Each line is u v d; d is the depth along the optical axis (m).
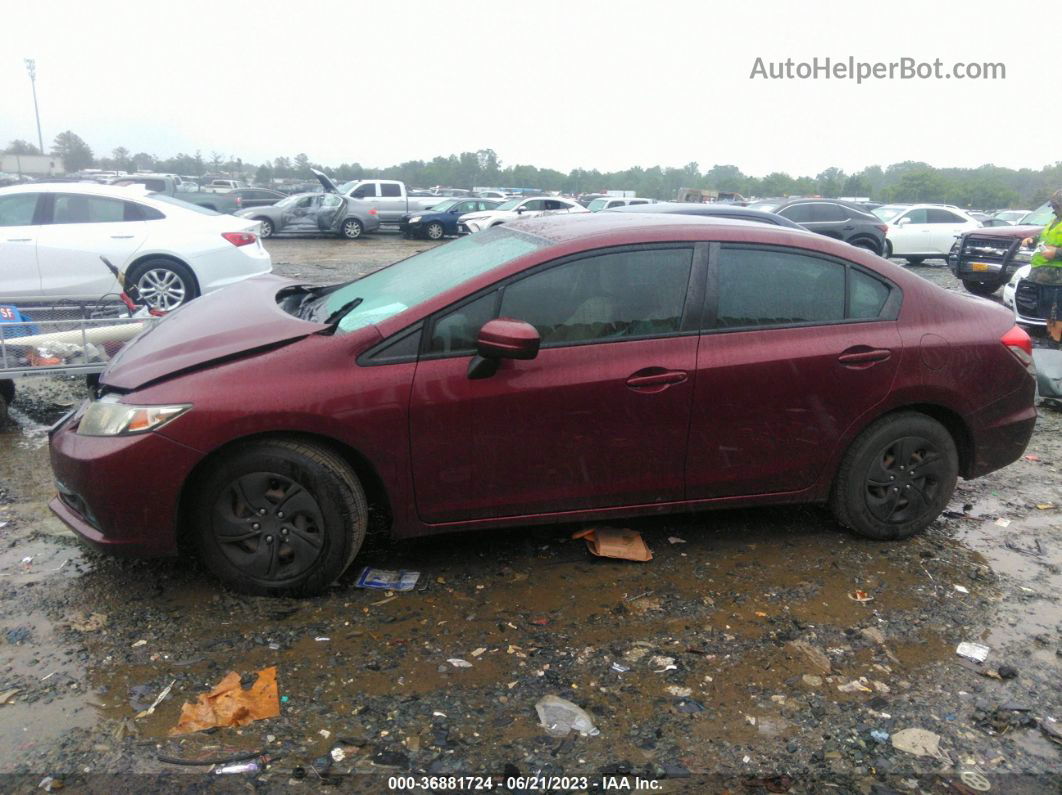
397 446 3.38
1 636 3.14
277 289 4.44
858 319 3.92
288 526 3.38
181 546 3.61
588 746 2.66
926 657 3.20
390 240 27.97
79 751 2.55
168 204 9.39
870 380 3.88
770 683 3.01
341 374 3.33
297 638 3.18
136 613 3.33
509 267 3.53
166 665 2.99
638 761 2.60
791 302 3.83
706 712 2.84
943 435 4.09
